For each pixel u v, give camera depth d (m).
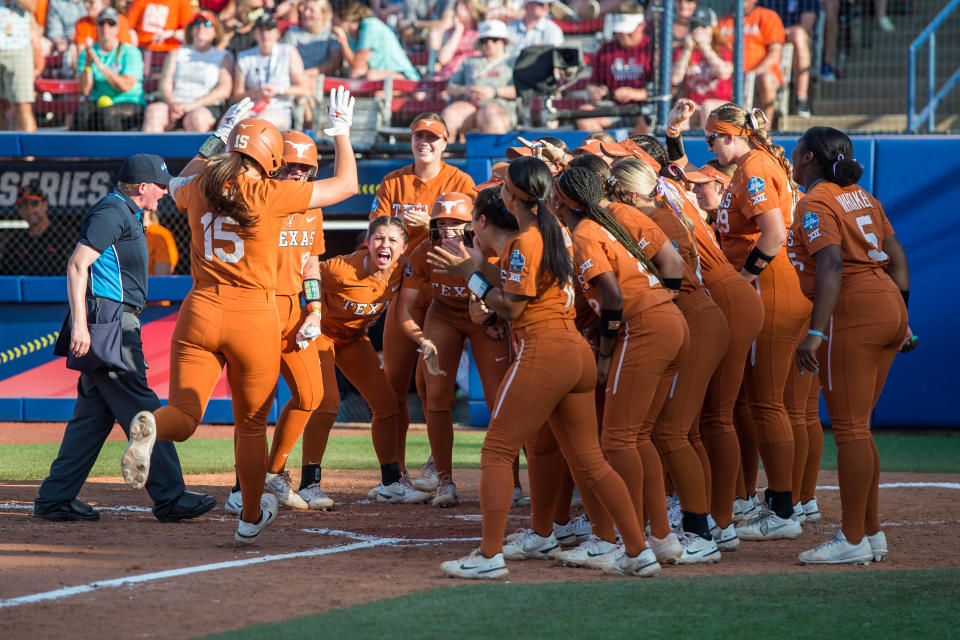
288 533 17.78
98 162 35.88
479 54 40.84
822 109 40.81
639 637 11.00
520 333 14.01
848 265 15.28
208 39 37.59
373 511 20.56
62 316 36.25
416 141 22.52
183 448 30.22
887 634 11.20
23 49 37.47
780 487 17.77
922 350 33.56
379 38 39.88
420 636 10.95
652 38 33.91
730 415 16.75
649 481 14.93
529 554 15.83
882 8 42.19
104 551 15.68
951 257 33.19
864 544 15.27
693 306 15.53
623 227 14.59
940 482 24.62
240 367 15.41
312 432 20.73
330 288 20.34
